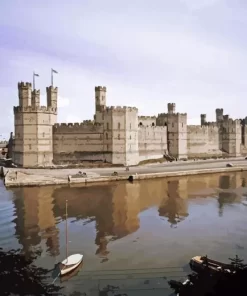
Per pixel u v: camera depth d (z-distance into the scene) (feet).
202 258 112.68
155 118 477.36
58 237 143.95
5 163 404.36
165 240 140.36
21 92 364.38
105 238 142.72
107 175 300.40
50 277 105.91
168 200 216.74
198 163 424.05
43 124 366.43
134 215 179.73
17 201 211.20
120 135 374.63
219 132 533.55
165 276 106.32
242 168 370.73
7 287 98.68
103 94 396.98
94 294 95.81
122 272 109.29
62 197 223.30
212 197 226.99
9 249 129.59
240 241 139.33
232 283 70.54
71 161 383.04
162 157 451.12
